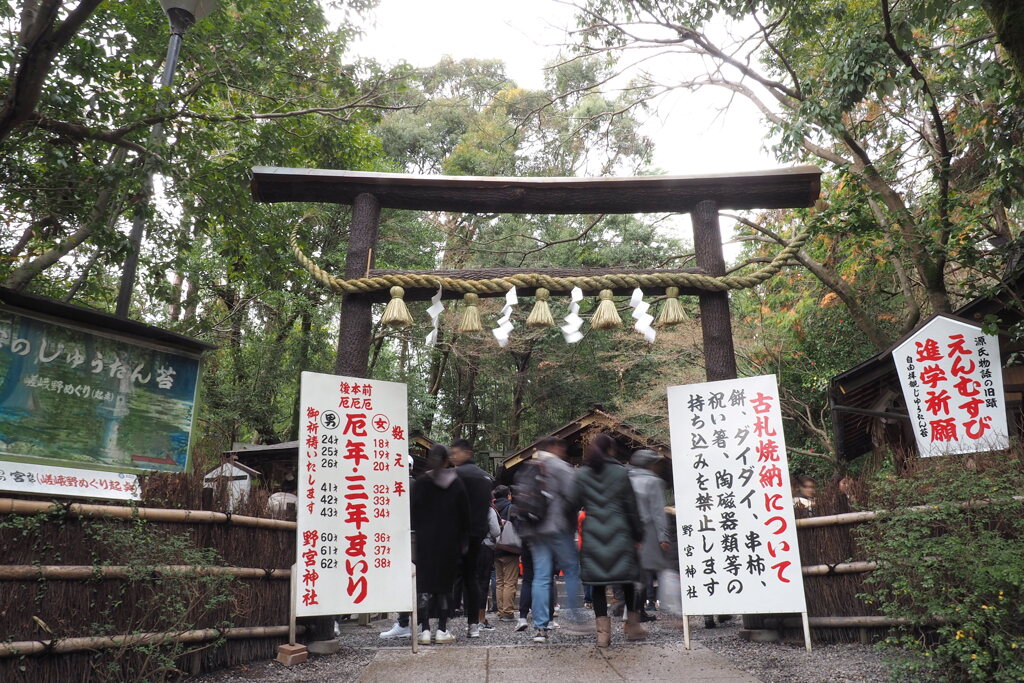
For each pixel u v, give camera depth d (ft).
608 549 17.21
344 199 21.47
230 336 57.52
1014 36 12.84
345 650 18.38
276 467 44.47
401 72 33.55
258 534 17.47
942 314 21.50
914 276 40.40
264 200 21.44
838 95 25.88
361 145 38.17
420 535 18.53
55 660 12.48
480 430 81.46
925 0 24.09
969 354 20.98
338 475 17.99
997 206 27.81
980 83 24.30
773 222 45.85
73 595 12.93
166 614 13.99
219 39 30.37
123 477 15.01
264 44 30.76
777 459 18.08
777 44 33.99
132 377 15.94
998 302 24.61
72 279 30.86
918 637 15.84
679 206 21.72
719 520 18.20
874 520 16.08
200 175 28.99
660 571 20.92
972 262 24.35
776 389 18.57
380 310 62.03
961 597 12.99
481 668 15.33
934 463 16.61
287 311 51.98
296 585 17.08
